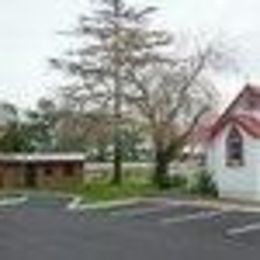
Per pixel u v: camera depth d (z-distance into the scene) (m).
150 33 51.88
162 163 49.06
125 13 52.72
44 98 55.59
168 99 49.59
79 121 51.62
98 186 50.16
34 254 22.55
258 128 39.34
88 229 28.91
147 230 28.25
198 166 48.53
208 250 22.92
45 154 59.84
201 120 49.25
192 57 51.09
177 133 49.41
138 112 50.16
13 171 56.62
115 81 51.00
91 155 60.75
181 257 21.59
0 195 49.06
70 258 21.64
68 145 58.97
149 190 46.06
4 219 33.16
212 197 40.66
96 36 59.66
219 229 28.14
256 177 39.12
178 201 39.53
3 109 68.69
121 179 53.00
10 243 25.00
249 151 39.44
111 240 25.45
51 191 51.28
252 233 26.86
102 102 51.16
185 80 50.34
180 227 29.02
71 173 57.78
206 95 53.25
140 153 59.06
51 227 29.75
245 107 41.16
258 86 42.62
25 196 47.84
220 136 41.06
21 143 63.72
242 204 37.19
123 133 50.94
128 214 34.53
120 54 51.06
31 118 63.44
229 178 40.44
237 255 21.89
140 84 50.44
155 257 21.66
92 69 51.59
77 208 38.41
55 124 54.09
